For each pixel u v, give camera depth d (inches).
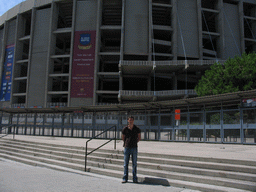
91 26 2129.7
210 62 1753.2
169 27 2117.4
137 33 2087.8
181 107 675.4
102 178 258.4
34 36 2311.8
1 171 297.0
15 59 2389.3
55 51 2406.5
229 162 242.2
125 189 203.8
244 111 512.7
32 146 497.0
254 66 934.4
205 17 2380.7
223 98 548.4
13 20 2554.1
